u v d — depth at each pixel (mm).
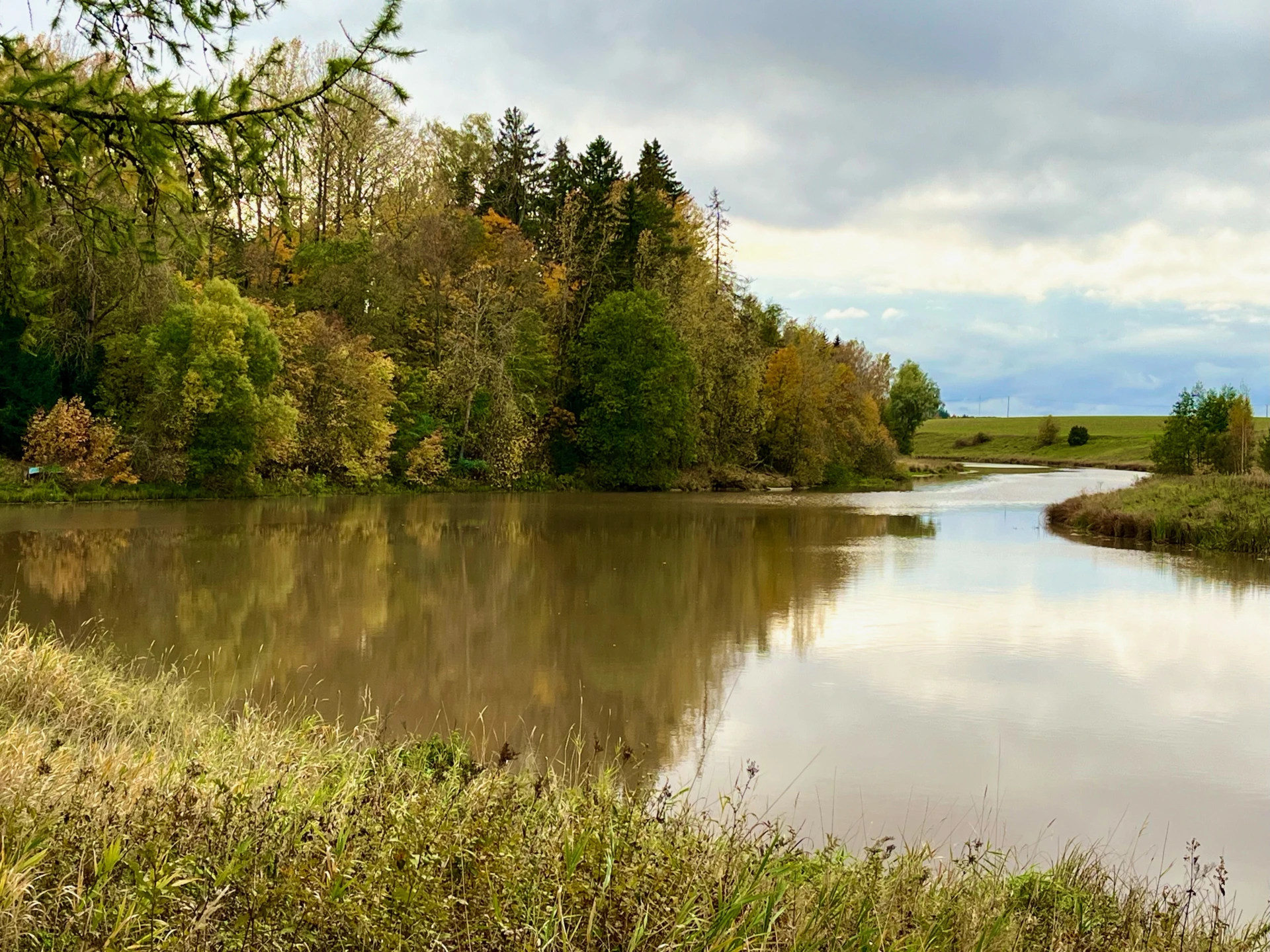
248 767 4914
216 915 3068
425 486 40469
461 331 42906
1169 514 27328
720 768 8375
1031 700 10781
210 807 3771
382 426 38156
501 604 15578
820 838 6879
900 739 9328
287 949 2959
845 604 16469
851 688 11078
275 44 5336
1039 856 6766
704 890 3580
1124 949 4215
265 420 32188
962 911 4223
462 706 9992
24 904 3002
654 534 27453
